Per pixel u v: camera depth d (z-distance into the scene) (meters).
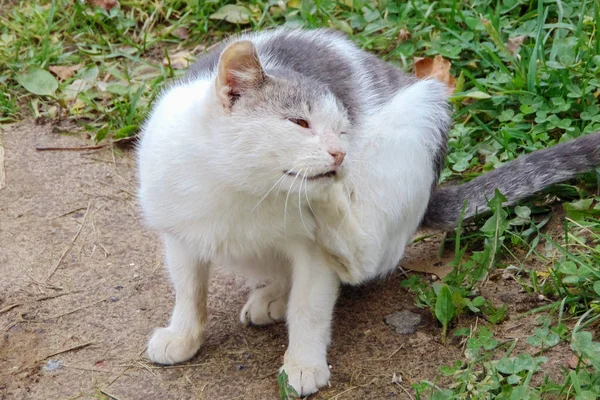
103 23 6.29
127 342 4.02
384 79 4.37
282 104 3.40
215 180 3.51
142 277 4.46
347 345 3.92
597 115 4.85
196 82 3.93
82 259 4.61
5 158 5.36
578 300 3.86
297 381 3.62
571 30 5.36
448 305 3.83
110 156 5.39
